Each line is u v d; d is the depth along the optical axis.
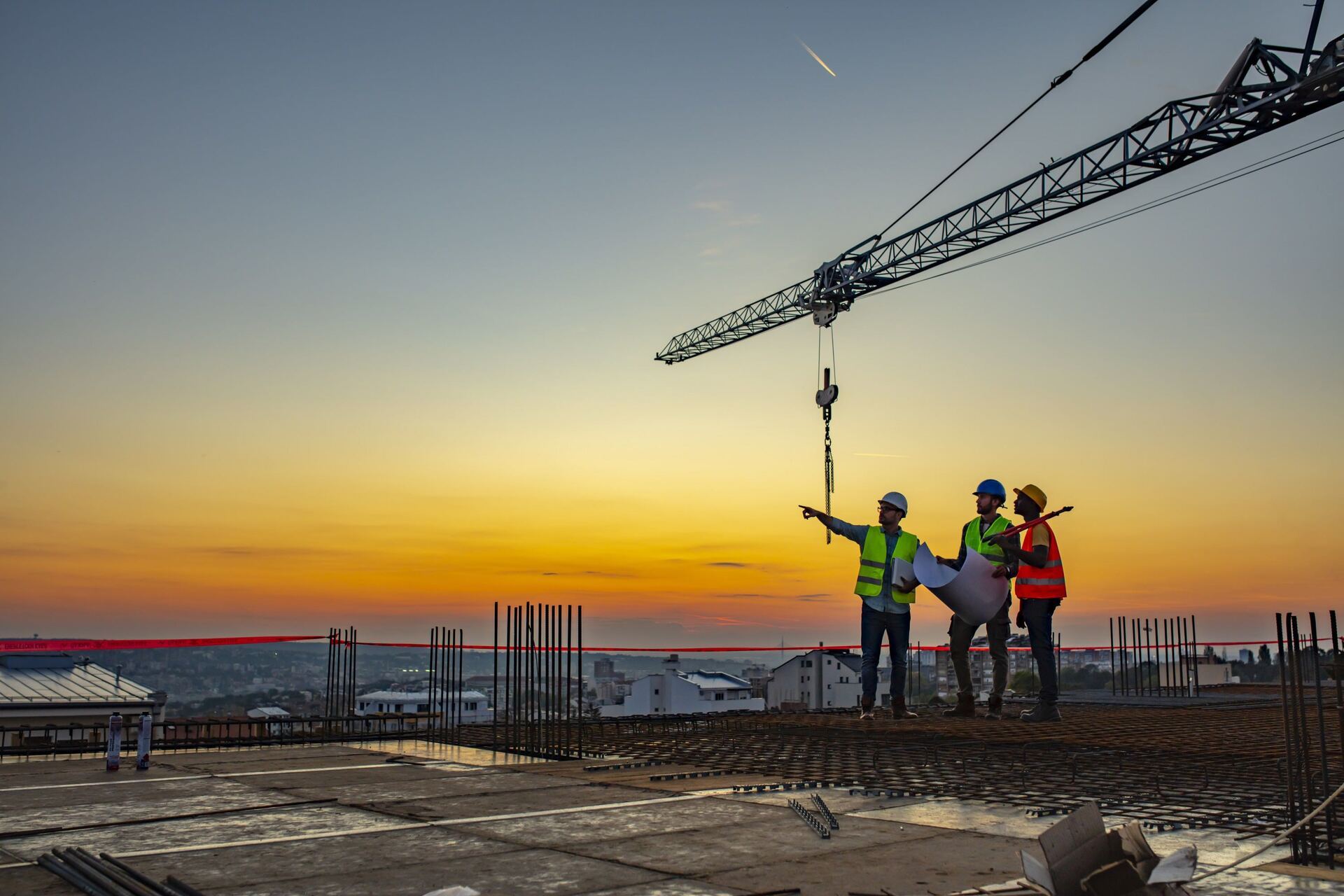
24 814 7.03
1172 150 28.30
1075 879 4.47
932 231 35.47
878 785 8.00
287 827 6.58
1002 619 14.34
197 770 9.55
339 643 16.11
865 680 13.91
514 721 11.41
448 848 5.90
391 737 12.86
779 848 5.86
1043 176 31.80
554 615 11.19
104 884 4.93
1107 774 8.60
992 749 10.48
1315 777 7.59
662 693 72.50
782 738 12.12
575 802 7.56
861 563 14.12
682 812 7.08
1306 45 24.95
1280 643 5.79
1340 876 5.13
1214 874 5.17
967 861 5.52
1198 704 18.50
